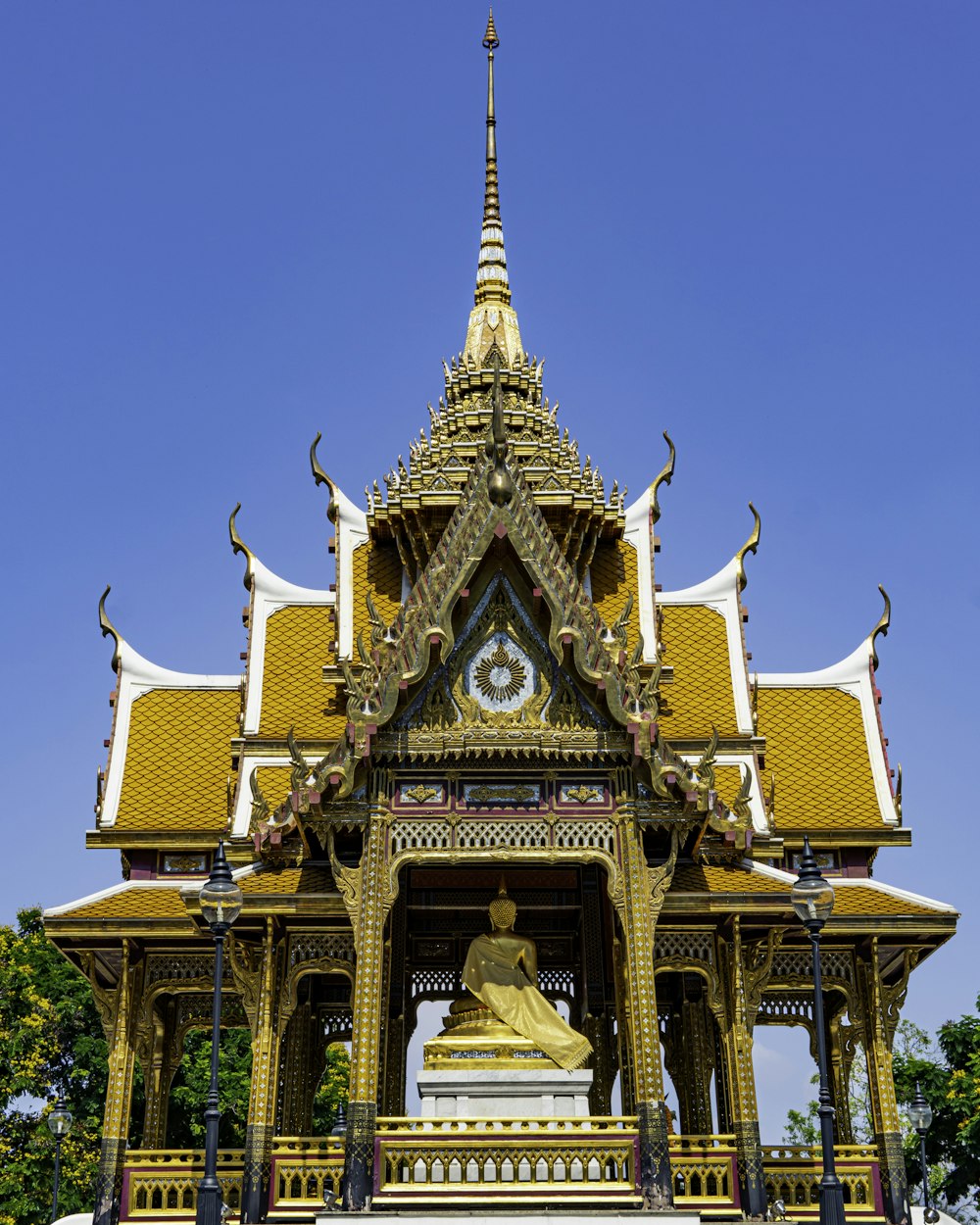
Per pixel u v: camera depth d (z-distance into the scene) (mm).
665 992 33812
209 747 33750
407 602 28188
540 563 26766
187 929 27844
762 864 28734
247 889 27016
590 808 26344
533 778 26484
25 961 54406
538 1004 27359
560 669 26828
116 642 35094
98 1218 26859
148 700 34531
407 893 31594
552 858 26031
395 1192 24188
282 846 27344
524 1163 25000
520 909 32156
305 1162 25656
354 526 36375
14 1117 52156
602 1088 30531
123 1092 28000
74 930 27891
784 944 29047
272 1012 27484
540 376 38375
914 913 28016
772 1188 26828
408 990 32625
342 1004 33094
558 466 35906
